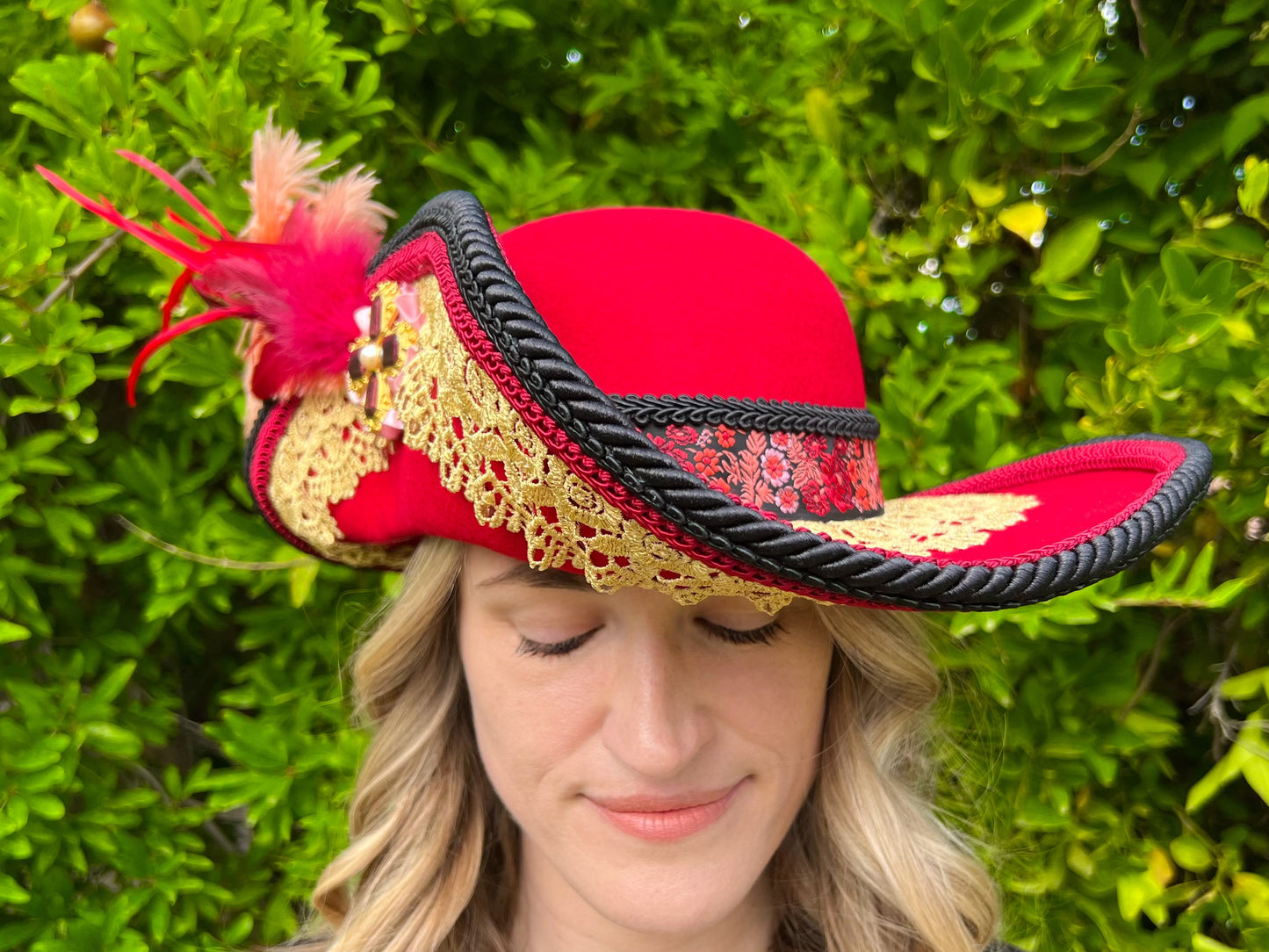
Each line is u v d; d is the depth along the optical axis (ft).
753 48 6.19
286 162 3.38
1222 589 4.32
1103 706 5.03
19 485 5.28
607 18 6.01
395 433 2.89
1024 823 5.01
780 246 2.95
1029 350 5.26
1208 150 4.61
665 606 2.77
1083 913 5.32
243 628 6.62
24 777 5.19
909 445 4.82
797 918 4.03
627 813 2.95
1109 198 4.92
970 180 4.65
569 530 2.42
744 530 2.13
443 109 5.84
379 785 4.06
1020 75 4.40
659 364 2.60
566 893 3.53
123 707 5.90
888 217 5.29
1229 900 5.01
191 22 4.89
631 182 5.87
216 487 6.12
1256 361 4.35
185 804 6.21
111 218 3.13
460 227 2.38
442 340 2.57
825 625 3.19
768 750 3.02
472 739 4.06
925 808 4.18
